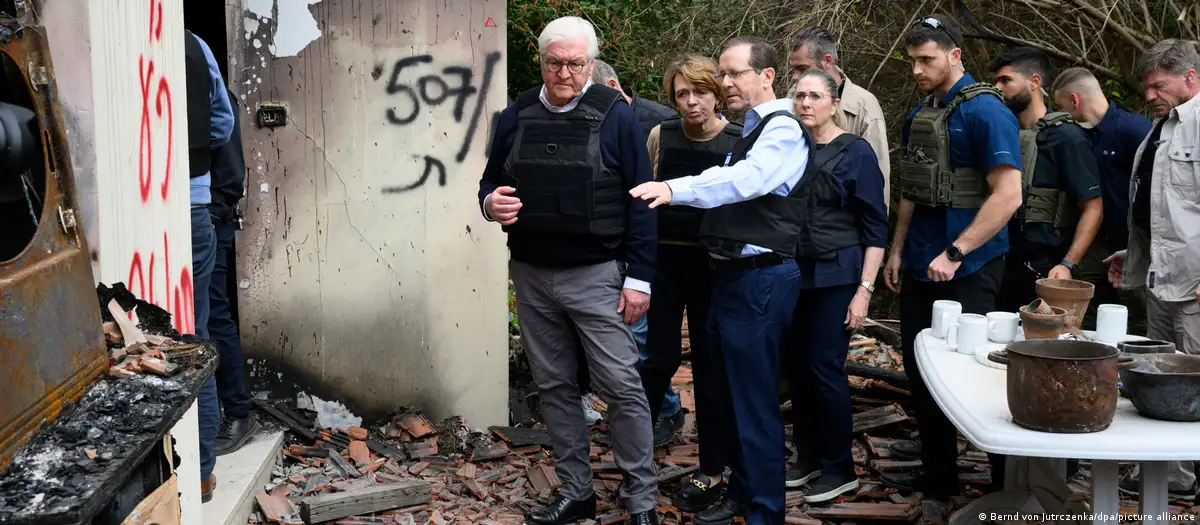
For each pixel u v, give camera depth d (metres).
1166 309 3.77
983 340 3.04
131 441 1.46
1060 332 2.93
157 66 2.43
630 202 3.37
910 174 3.84
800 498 3.97
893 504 3.89
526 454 4.42
